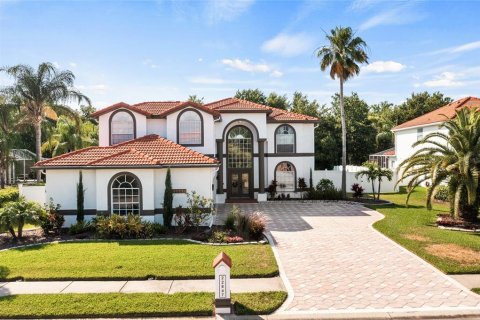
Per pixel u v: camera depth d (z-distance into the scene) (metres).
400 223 18.08
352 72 27.72
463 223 16.95
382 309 8.68
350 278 10.73
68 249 13.65
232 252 13.19
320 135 47.25
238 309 8.62
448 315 8.38
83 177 17.73
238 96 53.12
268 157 28.66
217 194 26.64
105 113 22.72
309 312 8.58
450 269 11.12
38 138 32.28
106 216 17.23
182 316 8.48
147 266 11.55
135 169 17.30
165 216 17.38
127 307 8.70
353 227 17.73
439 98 53.88
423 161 18.30
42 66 31.45
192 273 10.91
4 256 12.80
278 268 11.57
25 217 15.08
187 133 23.11
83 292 9.69
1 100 31.56
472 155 16.62
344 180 27.83
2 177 32.28
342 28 26.86
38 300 9.09
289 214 21.70
